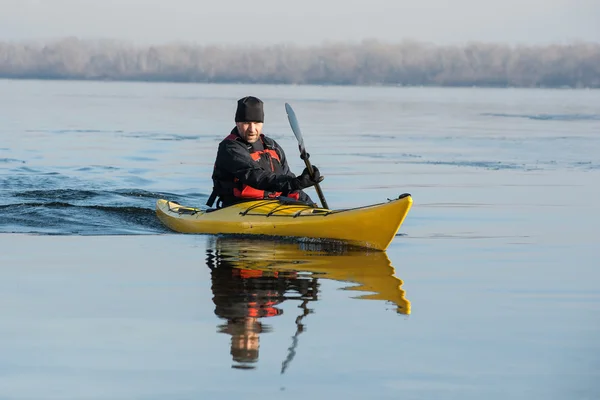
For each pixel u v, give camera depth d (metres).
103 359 12.29
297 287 17.05
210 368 11.91
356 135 67.25
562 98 184.00
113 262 19.56
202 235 23.66
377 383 11.40
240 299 15.91
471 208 29.81
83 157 47.28
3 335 13.44
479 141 61.78
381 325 14.20
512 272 18.97
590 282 17.95
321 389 11.17
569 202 31.45
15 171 39.94
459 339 13.44
